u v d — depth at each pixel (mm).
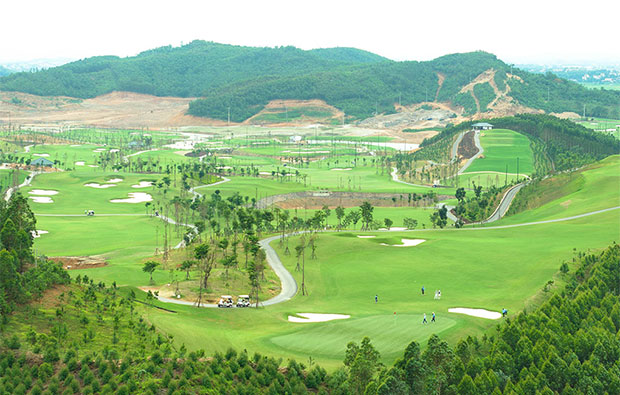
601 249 192500
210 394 97750
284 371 108188
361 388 100125
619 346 118000
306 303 162000
